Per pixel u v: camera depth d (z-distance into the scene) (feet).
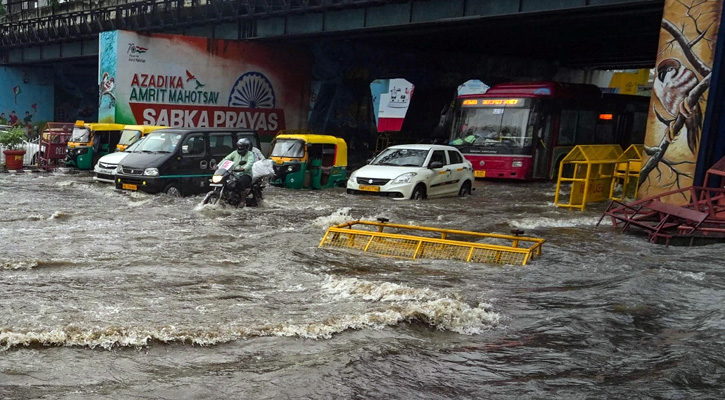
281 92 109.09
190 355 16.70
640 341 19.24
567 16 72.74
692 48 49.96
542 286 25.88
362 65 119.24
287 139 61.57
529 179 73.92
